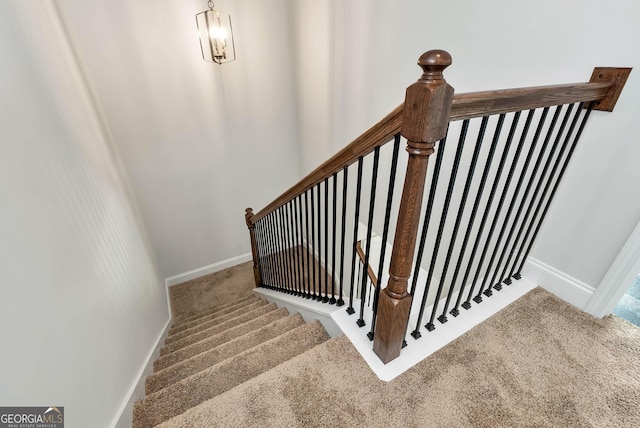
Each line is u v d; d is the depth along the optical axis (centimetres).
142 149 288
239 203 369
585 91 103
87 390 116
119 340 155
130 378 158
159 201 317
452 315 137
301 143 364
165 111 285
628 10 100
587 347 121
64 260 118
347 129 274
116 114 265
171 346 220
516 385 106
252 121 335
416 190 77
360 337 127
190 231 350
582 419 96
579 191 131
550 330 129
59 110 147
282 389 106
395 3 191
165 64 269
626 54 104
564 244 142
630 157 112
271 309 254
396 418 97
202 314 317
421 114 65
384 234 106
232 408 101
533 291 151
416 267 109
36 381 90
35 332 93
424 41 179
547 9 121
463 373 110
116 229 194
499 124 90
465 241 117
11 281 87
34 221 103
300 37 298
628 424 94
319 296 181
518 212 129
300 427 95
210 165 330
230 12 279
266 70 318
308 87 313
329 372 112
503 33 139
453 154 185
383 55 212
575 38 115
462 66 162
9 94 105
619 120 112
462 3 152
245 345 178
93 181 173
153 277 274
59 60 169
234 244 389
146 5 245
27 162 107
